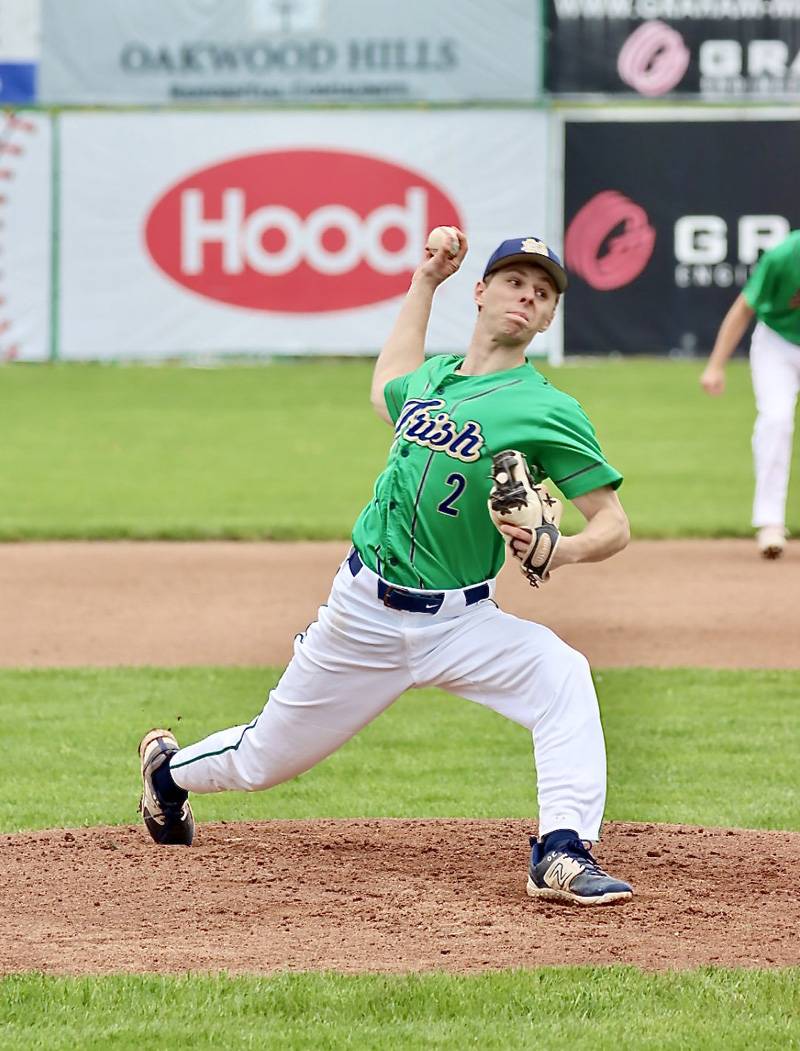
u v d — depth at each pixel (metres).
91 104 85.88
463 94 85.00
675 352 84.75
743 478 65.38
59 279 86.00
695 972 16.25
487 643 18.14
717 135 83.00
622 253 84.31
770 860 21.02
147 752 20.70
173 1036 14.73
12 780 26.75
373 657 18.41
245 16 85.06
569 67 84.56
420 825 23.03
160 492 63.16
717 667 35.38
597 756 18.33
